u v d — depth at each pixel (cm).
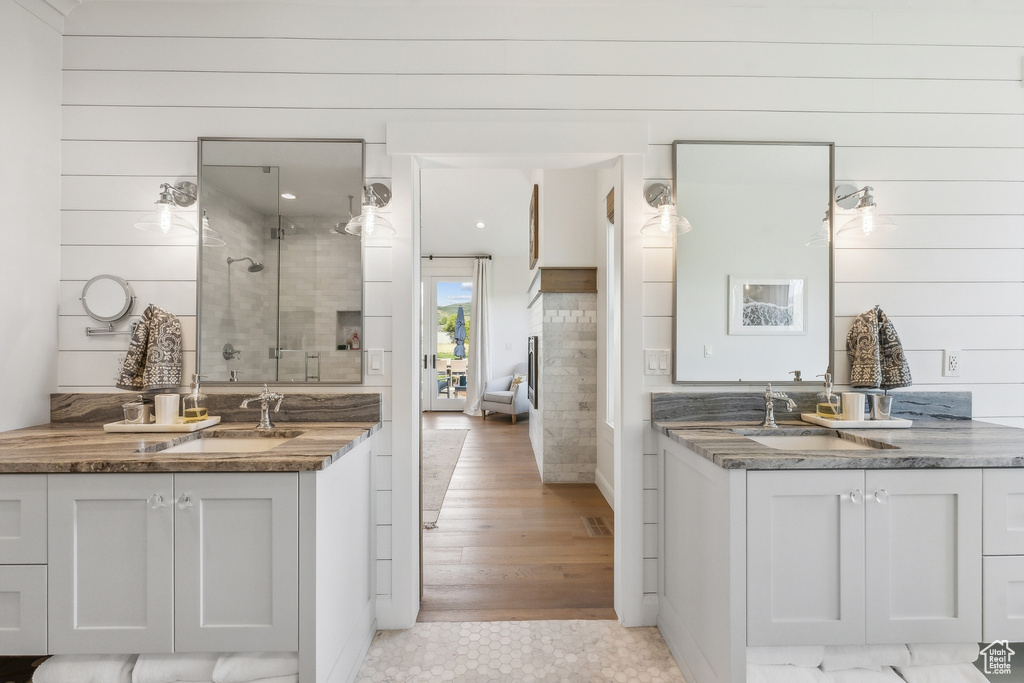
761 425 193
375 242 198
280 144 196
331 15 197
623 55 200
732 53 201
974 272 206
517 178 584
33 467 133
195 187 195
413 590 196
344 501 160
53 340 191
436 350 781
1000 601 141
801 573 139
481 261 760
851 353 204
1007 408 206
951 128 205
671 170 201
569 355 387
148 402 193
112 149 193
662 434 192
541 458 400
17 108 177
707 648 152
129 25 194
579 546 269
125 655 143
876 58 203
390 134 194
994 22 205
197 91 195
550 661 175
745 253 203
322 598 140
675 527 180
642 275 200
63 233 192
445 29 197
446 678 166
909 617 140
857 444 173
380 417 196
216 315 195
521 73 198
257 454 141
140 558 135
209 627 135
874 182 205
